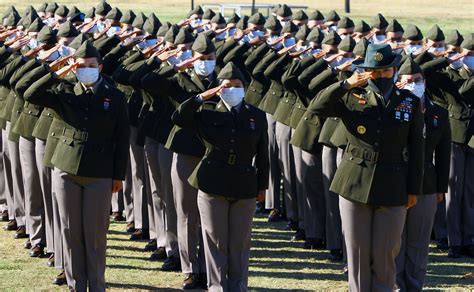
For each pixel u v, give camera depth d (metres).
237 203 21.31
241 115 21.22
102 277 22.12
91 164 21.41
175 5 106.25
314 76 26.69
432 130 22.83
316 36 29.64
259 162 21.61
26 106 26.09
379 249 20.23
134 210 28.91
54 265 24.95
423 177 22.47
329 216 26.62
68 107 21.53
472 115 26.98
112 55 28.39
